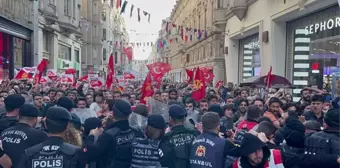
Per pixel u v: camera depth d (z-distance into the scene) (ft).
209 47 113.29
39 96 27.78
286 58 58.34
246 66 83.05
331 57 46.01
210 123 14.85
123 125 16.17
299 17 53.93
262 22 63.21
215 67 103.50
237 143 16.89
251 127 17.40
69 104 22.21
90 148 14.79
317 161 12.77
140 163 16.16
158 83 46.83
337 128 13.61
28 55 76.95
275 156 12.73
